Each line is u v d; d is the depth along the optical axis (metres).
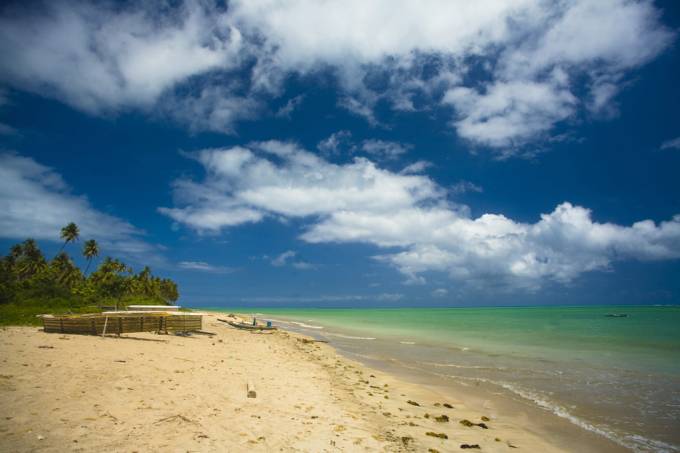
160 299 76.62
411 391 15.26
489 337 41.81
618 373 19.44
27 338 18.09
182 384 11.34
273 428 8.48
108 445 6.50
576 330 53.91
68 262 76.62
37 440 6.38
